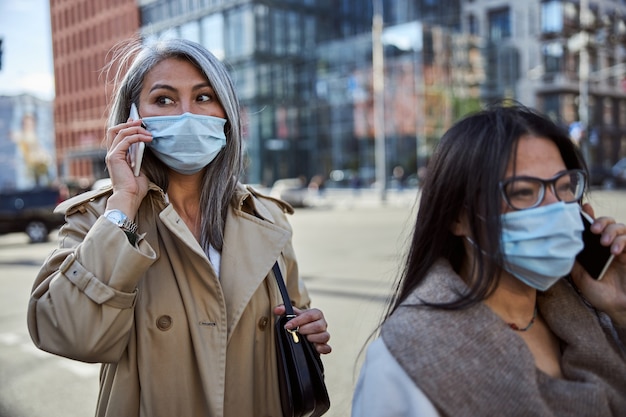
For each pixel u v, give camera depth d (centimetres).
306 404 156
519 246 110
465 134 117
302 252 1075
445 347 106
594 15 3859
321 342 169
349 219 1897
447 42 3772
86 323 137
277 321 165
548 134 114
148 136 155
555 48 3959
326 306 601
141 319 153
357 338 482
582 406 108
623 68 3472
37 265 1041
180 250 161
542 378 110
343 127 4028
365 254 1009
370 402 108
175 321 154
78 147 4578
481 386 103
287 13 4097
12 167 7531
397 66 3706
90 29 3684
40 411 362
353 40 3897
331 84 4053
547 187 110
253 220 173
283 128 4169
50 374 433
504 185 110
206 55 167
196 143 159
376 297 634
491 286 111
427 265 121
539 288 115
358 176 3875
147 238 162
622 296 125
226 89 169
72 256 141
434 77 3716
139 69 167
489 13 4234
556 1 3806
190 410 153
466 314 109
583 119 2819
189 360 154
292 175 4225
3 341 525
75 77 4288
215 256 170
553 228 107
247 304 164
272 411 168
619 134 4597
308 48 4200
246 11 3891
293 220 1944
